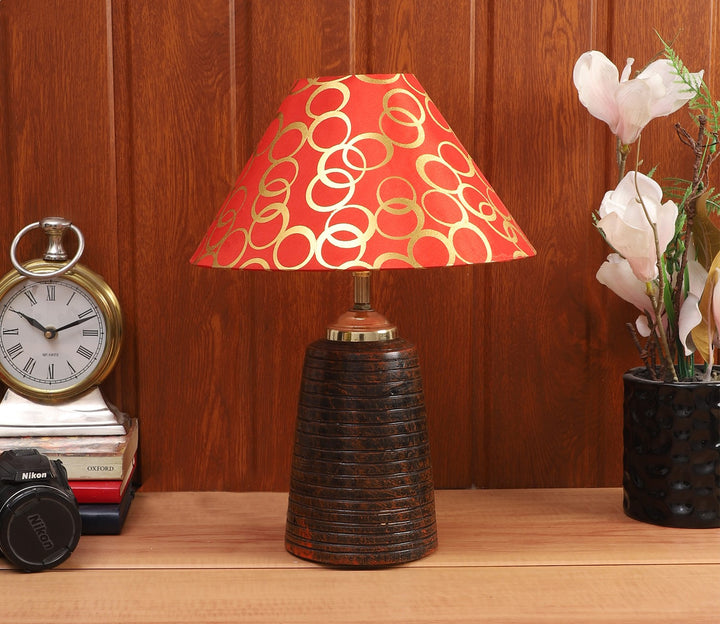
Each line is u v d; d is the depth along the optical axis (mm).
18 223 1264
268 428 1308
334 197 957
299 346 1298
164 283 1280
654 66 1148
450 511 1227
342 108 1001
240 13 1249
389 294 1292
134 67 1246
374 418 1033
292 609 945
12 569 1045
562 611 940
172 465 1310
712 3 1266
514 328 1303
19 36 1234
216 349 1294
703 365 1232
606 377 1315
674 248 1183
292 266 931
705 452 1132
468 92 1268
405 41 1259
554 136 1277
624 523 1179
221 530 1164
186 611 942
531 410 1317
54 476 1062
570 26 1262
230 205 1032
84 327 1242
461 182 999
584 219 1290
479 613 936
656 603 957
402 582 1010
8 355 1232
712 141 1178
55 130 1252
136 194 1266
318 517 1047
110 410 1241
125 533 1151
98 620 923
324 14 1249
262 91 1257
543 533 1146
